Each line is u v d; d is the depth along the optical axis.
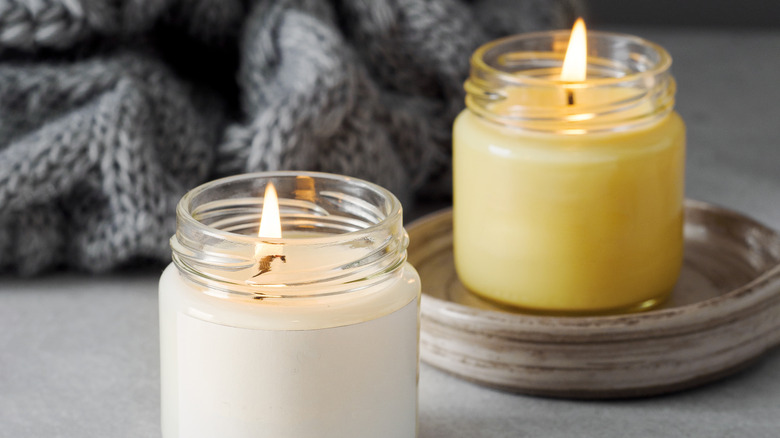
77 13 0.58
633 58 0.53
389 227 0.43
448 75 0.63
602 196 0.49
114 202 0.57
